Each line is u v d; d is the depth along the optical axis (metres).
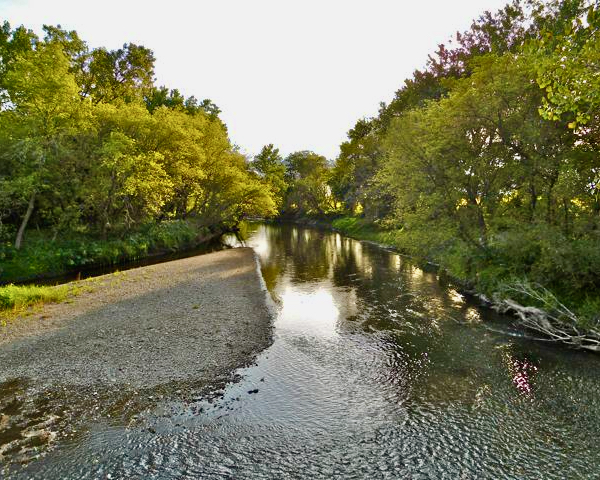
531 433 8.49
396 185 25.12
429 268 27.84
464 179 20.02
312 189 86.81
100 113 31.31
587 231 14.55
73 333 14.04
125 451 7.79
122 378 10.75
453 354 12.75
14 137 28.38
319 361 12.33
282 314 17.39
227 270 27.17
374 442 8.25
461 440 8.30
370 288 22.28
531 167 17.16
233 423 8.84
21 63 27.28
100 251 30.75
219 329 14.73
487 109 17.69
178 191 46.31
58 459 7.50
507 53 18.56
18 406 9.33
